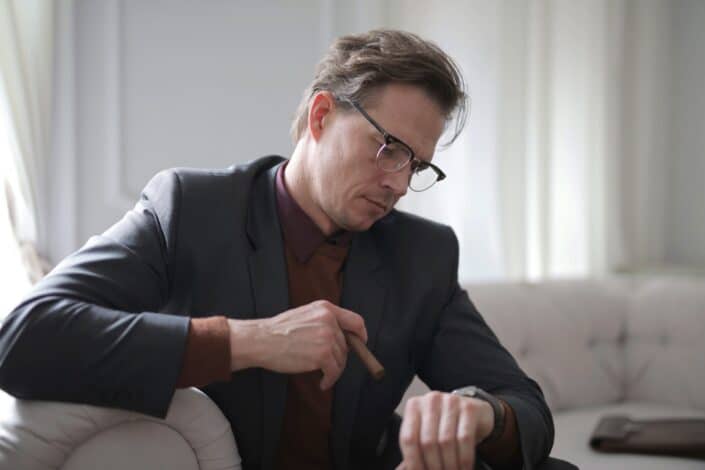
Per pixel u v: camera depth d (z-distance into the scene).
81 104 2.16
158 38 2.27
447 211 2.85
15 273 1.85
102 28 2.18
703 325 2.51
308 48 2.54
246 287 1.16
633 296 2.69
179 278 1.16
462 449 0.92
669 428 1.97
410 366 1.32
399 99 1.11
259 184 1.28
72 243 2.10
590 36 3.22
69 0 2.08
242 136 2.42
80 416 0.94
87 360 0.93
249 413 1.16
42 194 2.00
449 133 2.81
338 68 1.17
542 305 2.47
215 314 1.15
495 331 2.31
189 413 1.00
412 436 0.92
